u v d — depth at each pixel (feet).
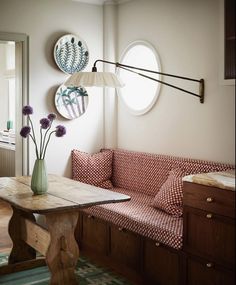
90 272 11.29
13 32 13.30
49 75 14.07
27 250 11.71
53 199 9.46
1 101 22.24
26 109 10.41
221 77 10.71
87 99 14.87
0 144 20.76
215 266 8.57
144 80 14.62
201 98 11.59
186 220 9.18
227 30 10.48
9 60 21.59
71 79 10.25
